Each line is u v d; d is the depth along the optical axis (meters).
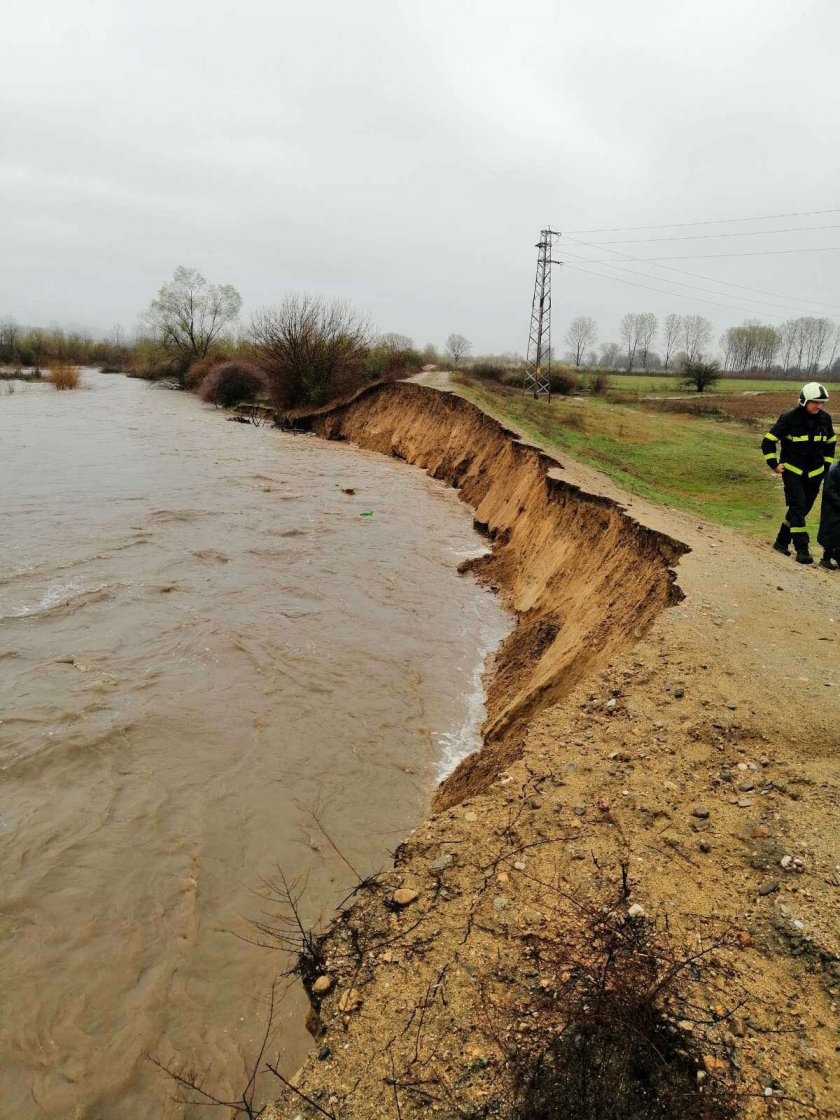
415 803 6.93
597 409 36.97
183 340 55.28
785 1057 2.85
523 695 8.19
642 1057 2.87
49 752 7.44
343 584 13.18
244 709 8.55
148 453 25.61
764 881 3.79
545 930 3.65
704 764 4.83
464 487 22.00
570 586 11.16
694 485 19.64
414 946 3.82
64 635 10.20
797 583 8.29
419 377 39.22
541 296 44.94
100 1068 4.25
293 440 32.38
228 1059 4.20
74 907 5.48
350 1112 2.98
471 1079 2.96
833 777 4.53
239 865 5.98
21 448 24.80
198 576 12.97
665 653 6.29
